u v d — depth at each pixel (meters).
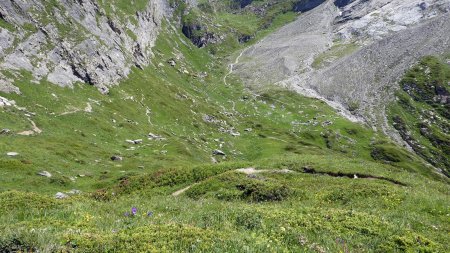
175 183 37.72
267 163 40.84
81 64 124.19
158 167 84.25
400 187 30.91
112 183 63.72
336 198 26.30
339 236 14.23
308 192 28.27
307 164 39.41
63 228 12.65
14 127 77.06
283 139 180.75
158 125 135.38
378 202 24.42
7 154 62.94
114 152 89.88
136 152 96.56
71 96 108.75
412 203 23.62
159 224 13.04
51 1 131.12
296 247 12.28
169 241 10.44
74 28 133.75
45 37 115.88
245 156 147.25
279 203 26.09
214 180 33.12
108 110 117.31
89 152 82.19
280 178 35.41
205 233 11.36
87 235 10.76
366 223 16.00
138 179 39.53
